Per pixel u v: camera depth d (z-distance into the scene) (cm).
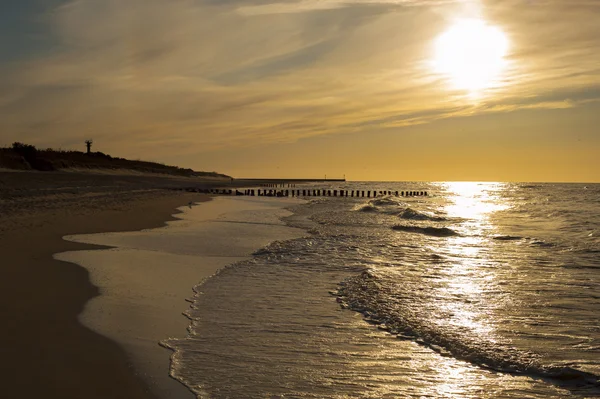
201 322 904
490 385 660
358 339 827
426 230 2461
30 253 1452
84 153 9788
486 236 2288
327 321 920
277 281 1250
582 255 1720
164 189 6556
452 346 792
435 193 9631
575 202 5731
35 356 690
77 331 806
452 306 1023
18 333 779
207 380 657
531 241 2112
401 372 698
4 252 1440
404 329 873
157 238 1967
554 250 1850
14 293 1012
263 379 666
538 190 10831
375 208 4272
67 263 1347
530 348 785
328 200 6544
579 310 1002
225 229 2400
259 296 1097
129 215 2734
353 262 1521
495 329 877
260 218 3161
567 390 644
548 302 1062
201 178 13788
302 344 800
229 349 771
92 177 6788
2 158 6500
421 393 635
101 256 1491
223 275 1314
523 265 1509
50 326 823
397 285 1207
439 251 1777
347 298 1079
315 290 1155
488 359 741
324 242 1962
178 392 617
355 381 667
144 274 1284
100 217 2480
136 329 842
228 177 19862
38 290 1046
